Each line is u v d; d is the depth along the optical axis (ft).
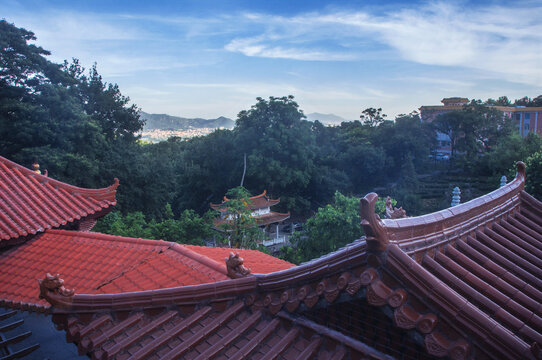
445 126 204.03
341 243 82.99
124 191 128.57
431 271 13.14
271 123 182.50
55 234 31.30
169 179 145.89
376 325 12.57
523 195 22.71
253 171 172.96
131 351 15.93
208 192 202.08
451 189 173.99
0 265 28.53
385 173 204.23
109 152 129.39
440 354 9.81
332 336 13.56
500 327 9.33
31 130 102.73
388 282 11.05
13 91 109.70
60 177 102.89
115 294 17.63
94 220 37.81
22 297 24.47
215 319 16.66
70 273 26.21
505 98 266.36
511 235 19.08
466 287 12.21
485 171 186.70
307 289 13.92
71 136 110.32
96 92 143.84
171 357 15.10
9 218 29.76
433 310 10.30
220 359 14.71
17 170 34.47
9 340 30.42
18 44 112.27
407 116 212.23
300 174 174.60
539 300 14.24
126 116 147.02
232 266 17.66
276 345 14.35
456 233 16.02
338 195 88.38
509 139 171.83
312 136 186.09
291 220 176.86
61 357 30.42
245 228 86.22
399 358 12.05
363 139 218.79
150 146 251.19
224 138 193.98
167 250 26.94
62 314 17.65
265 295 16.33
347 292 11.66
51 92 111.86
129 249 27.99
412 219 13.38
